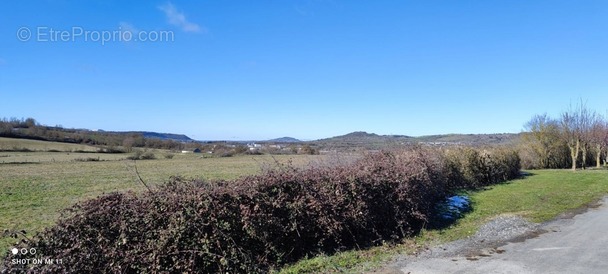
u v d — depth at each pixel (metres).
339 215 6.80
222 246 5.35
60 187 21.92
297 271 5.71
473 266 5.90
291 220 6.15
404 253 6.71
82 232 4.82
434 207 11.28
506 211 10.94
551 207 11.38
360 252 6.72
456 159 16.52
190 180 6.12
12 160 43.84
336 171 7.44
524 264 5.96
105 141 62.19
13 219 11.98
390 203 7.94
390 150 12.66
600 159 37.66
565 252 6.56
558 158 33.31
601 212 10.44
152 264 4.85
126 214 5.04
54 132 64.56
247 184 5.98
